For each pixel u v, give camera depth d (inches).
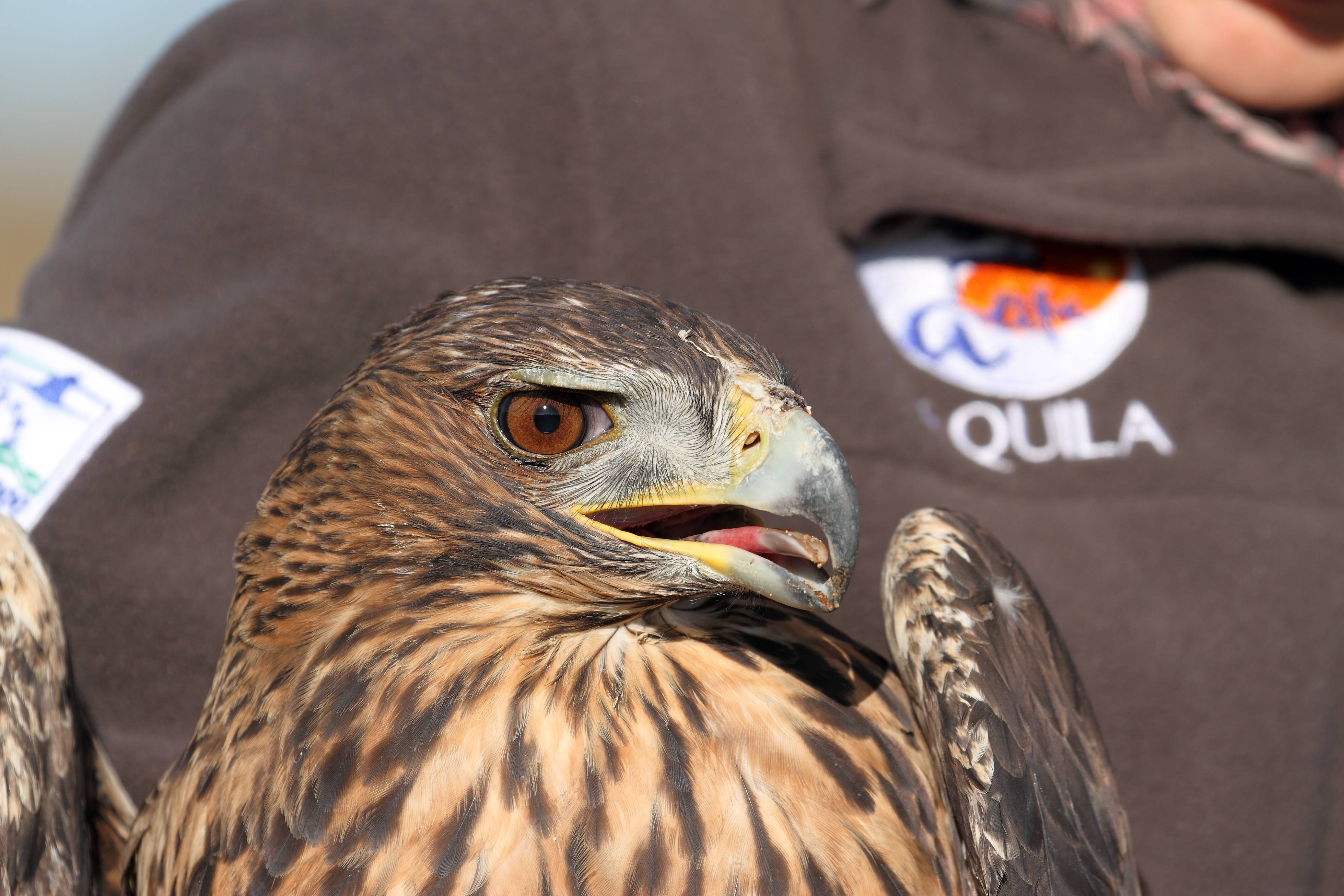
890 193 139.1
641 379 93.4
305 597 99.6
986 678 102.0
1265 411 145.6
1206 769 132.7
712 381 95.0
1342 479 143.4
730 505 95.1
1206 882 131.6
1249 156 149.8
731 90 145.9
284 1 149.6
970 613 105.9
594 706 98.6
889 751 104.7
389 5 146.4
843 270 141.9
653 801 95.2
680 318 98.0
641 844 93.5
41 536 120.8
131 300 131.8
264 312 129.3
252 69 143.9
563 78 143.9
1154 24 151.9
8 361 127.4
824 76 148.8
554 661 99.6
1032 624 111.3
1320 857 136.5
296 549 100.0
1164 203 143.9
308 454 100.0
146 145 143.1
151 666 124.3
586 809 94.3
